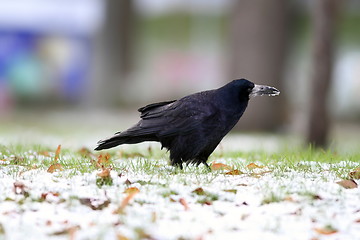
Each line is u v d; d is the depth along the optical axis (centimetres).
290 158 1005
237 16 2717
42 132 2356
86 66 4538
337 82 3534
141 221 618
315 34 1831
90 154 1092
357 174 826
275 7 2694
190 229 599
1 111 4141
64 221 618
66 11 4519
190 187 744
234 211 662
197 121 868
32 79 4441
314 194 709
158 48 5366
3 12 4403
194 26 5275
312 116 1836
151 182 768
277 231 603
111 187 741
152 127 879
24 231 588
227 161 1003
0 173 820
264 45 2692
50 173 822
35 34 4444
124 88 4188
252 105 2662
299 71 3938
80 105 4534
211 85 4153
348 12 4572
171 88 4091
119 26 4244
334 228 611
